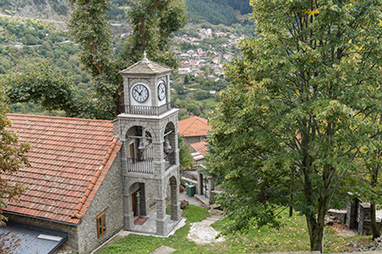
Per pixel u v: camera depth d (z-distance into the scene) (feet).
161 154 76.54
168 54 116.88
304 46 46.14
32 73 110.01
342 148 50.67
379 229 65.92
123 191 80.33
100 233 72.38
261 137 51.49
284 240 70.03
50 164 75.41
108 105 111.34
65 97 112.27
